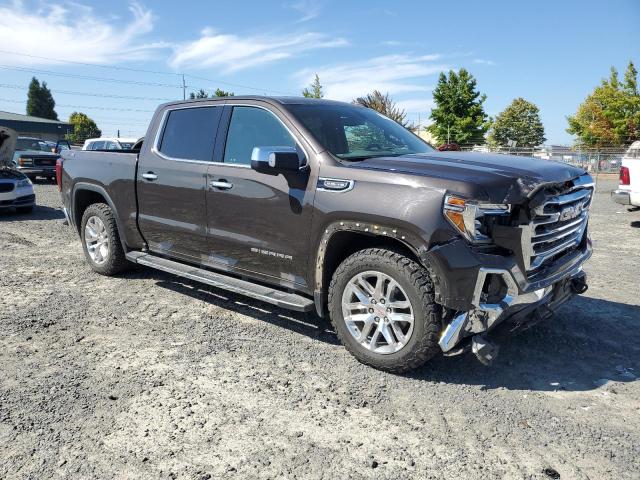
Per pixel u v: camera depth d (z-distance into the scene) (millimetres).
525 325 3748
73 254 7512
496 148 32531
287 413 3211
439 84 36438
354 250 4020
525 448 2861
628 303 5340
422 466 2705
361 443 2904
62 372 3738
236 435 2977
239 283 4473
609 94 39406
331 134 4211
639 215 12273
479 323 3322
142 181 5328
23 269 6586
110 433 2982
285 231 4074
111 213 5977
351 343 3830
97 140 20781
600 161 28391
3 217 11383
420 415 3197
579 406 3314
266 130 4363
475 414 3205
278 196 4086
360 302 3754
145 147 5395
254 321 4832
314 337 4453
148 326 4676
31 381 3594
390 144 4551
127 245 5762
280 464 2719
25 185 11711
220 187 4500
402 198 3436
